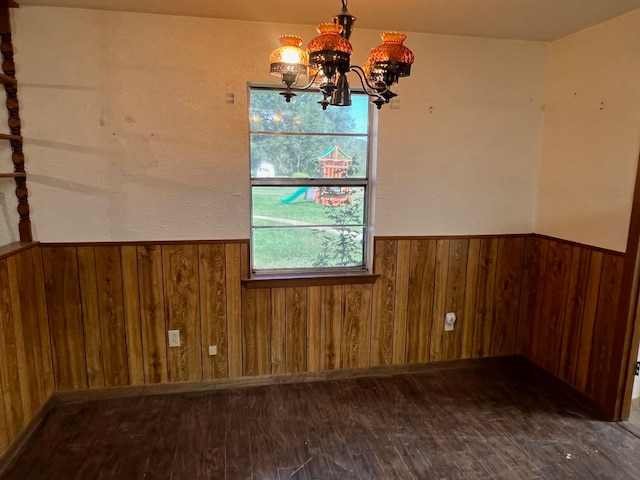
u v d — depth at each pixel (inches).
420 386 115.6
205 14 96.5
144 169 101.7
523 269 125.1
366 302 118.1
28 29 92.8
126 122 99.3
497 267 123.6
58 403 105.3
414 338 122.6
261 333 113.8
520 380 119.4
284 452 87.4
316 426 96.7
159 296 107.3
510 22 100.0
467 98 113.6
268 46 101.9
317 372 118.8
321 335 117.2
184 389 112.3
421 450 88.4
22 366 90.2
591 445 90.4
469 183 117.8
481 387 115.3
